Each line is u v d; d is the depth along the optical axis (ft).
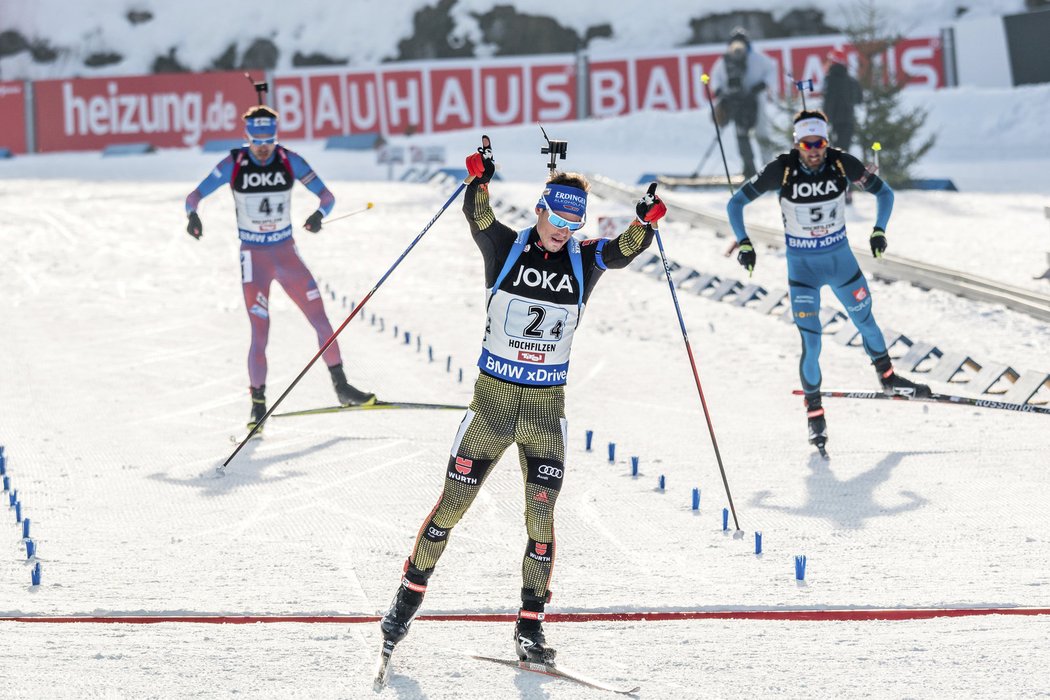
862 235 170.40
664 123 334.85
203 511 61.93
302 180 83.87
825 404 88.33
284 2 417.49
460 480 41.34
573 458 74.08
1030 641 41.32
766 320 119.03
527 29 390.01
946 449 74.84
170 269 148.25
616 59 358.02
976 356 100.68
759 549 54.80
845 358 102.22
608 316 122.52
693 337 112.47
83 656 39.75
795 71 343.46
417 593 40.19
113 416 82.84
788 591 48.70
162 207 209.05
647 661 40.34
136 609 45.57
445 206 46.03
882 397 78.64
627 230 41.42
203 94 380.99
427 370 98.48
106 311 122.21
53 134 387.75
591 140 334.44
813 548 55.52
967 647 40.86
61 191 246.68
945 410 85.15
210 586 49.19
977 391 87.66
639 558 54.08
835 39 341.41
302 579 50.44
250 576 50.85
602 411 86.69
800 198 77.15
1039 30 324.19
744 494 65.87
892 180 242.37
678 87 355.36
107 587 48.70
